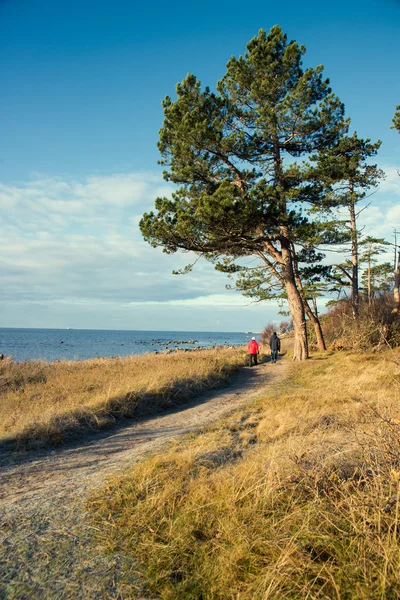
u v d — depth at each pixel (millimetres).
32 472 5590
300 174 18797
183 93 18781
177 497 4062
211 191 19250
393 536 2709
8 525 3645
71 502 4172
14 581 2764
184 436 7148
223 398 12117
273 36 19531
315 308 25750
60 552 3146
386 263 37094
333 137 20016
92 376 14789
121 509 3883
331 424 6523
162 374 13844
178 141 17969
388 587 2359
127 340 107875
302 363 18875
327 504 3359
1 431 7648
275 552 2895
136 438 7539
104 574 2865
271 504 3576
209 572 2826
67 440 7480
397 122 20484
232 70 19547
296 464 4070
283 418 7535
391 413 5984
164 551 3088
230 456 5637
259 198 16859
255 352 21781
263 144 20141
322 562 2734
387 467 3604
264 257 22109
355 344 19859
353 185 22391
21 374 15617
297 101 18438
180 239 18047
